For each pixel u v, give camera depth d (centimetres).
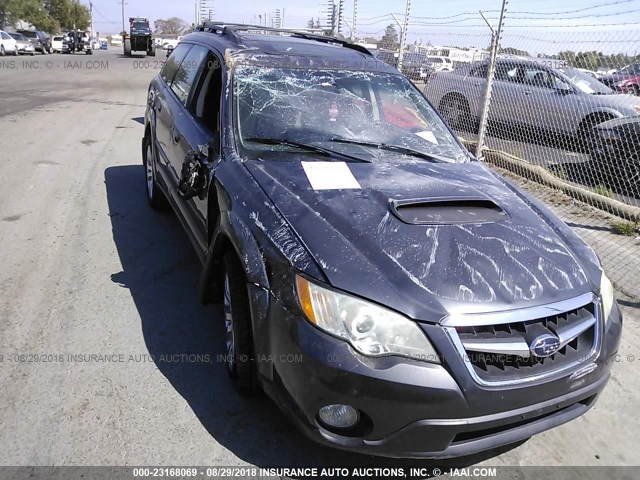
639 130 697
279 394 237
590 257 276
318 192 283
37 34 3906
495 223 273
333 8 1403
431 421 214
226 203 294
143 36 3797
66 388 288
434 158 354
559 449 278
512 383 220
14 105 1193
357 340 216
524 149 931
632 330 393
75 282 400
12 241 463
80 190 612
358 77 393
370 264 233
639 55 665
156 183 513
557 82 940
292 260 238
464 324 218
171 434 263
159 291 395
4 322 343
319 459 257
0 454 243
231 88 357
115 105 1306
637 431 295
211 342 338
